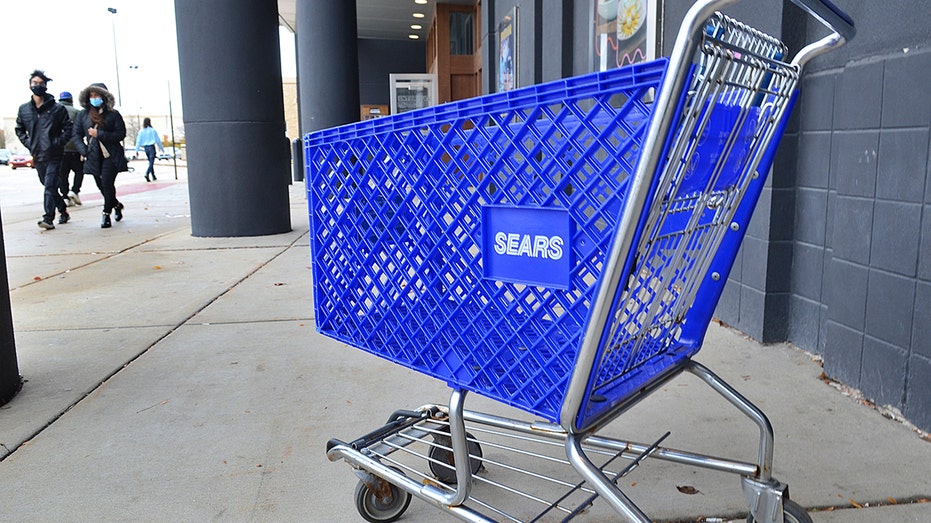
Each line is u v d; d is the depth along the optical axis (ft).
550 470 8.17
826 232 11.42
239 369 12.06
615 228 4.39
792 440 8.73
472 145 5.42
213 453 8.83
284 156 29.01
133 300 17.35
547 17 25.94
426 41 75.92
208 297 17.57
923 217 8.71
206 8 26.22
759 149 5.69
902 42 9.11
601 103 4.45
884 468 7.98
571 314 4.98
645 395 5.84
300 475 8.20
